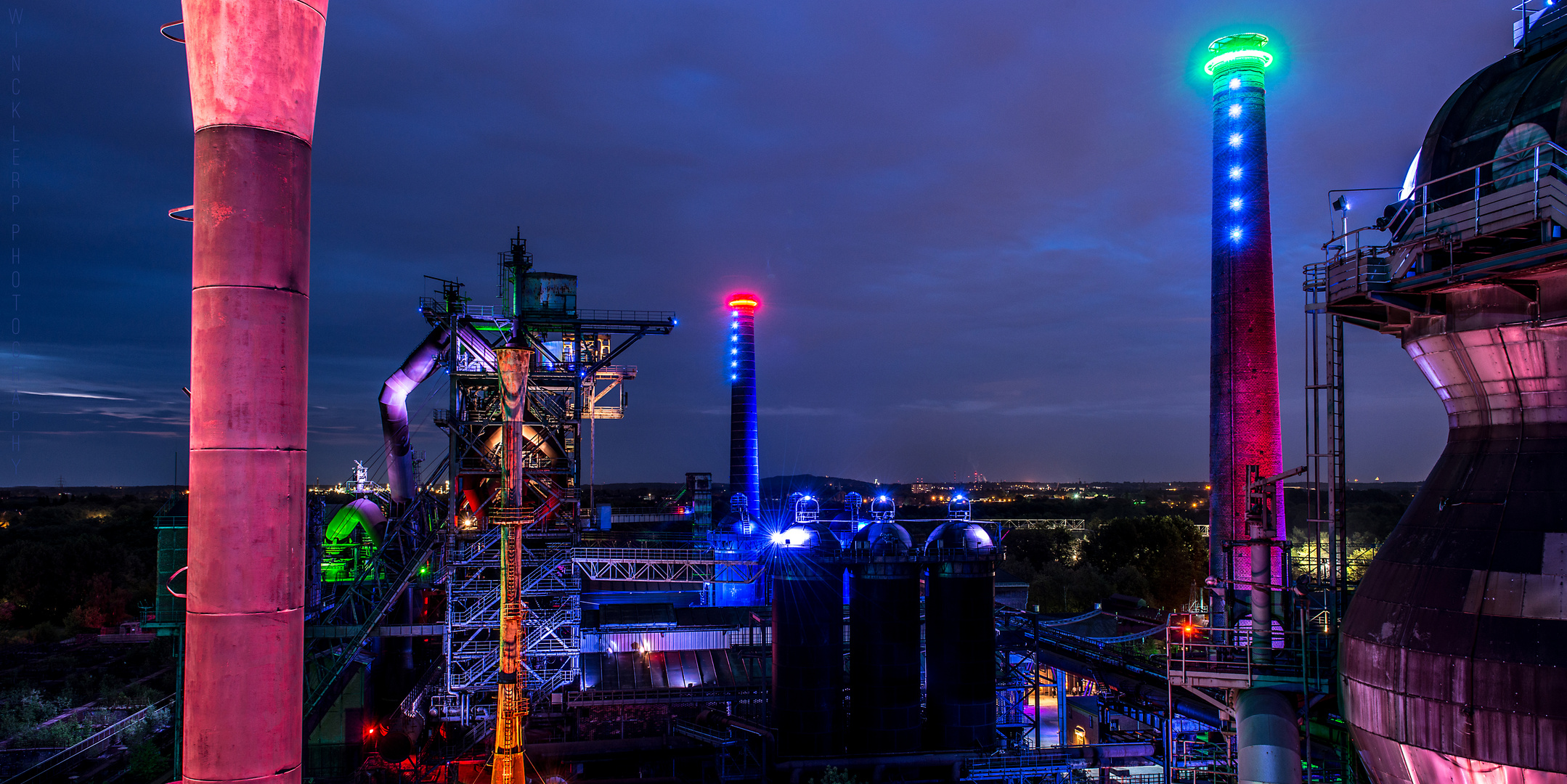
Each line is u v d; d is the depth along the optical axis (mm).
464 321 56969
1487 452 23219
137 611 97688
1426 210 24625
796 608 48344
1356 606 25203
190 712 12320
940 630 49656
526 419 58188
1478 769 21078
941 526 51656
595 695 51906
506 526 25938
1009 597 70688
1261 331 45625
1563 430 21734
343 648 48562
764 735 47594
